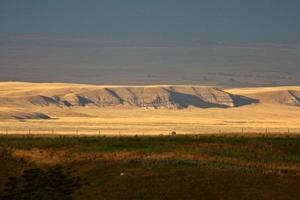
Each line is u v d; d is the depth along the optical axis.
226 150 140.38
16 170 119.38
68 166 120.88
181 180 105.56
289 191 100.25
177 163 117.00
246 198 98.19
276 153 139.62
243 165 121.31
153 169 112.19
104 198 101.06
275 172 110.50
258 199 97.75
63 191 104.69
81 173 114.94
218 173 108.38
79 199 101.38
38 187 106.25
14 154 132.00
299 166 124.88
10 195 102.69
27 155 132.12
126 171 112.06
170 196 100.19
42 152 138.88
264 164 125.62
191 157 128.75
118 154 132.12
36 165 123.19
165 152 136.75
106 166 116.81
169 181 105.38
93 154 133.62
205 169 111.12
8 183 109.12
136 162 118.69
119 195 101.75
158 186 103.88
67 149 143.62
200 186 102.69
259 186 102.19
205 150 139.50
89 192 104.25
